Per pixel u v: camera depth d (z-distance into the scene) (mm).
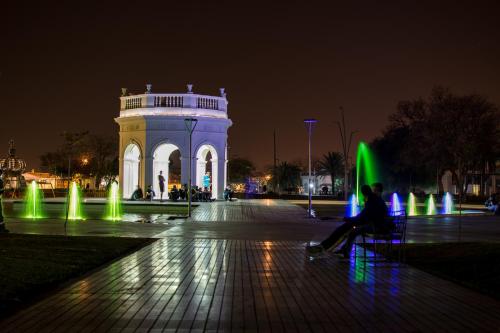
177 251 14977
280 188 95188
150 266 12336
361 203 47844
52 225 22562
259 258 13734
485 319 7754
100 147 78125
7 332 6969
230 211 33031
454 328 7293
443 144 59344
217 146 43938
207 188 44750
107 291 9531
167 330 7098
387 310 8258
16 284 9609
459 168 59531
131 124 43719
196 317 7762
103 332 6980
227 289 9773
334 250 14977
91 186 84312
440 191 67000
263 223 25469
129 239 17250
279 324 7422
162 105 43062
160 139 42625
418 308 8398
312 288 9922
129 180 45062
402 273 11625
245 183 103875
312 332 7055
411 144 64375
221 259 13516
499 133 60406
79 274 11195
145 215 30000
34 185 38031
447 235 20484
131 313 7973
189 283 10312
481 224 25719
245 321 7566
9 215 29938
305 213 32688
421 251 14859
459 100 59719
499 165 81000
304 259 13602
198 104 43281
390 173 78062
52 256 13109
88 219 26344
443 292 9609
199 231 20953
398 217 13273
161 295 9227
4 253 13453
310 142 31953
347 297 9172
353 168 84375
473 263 12695
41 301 8719
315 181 101062
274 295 9297
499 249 14070
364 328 7262
